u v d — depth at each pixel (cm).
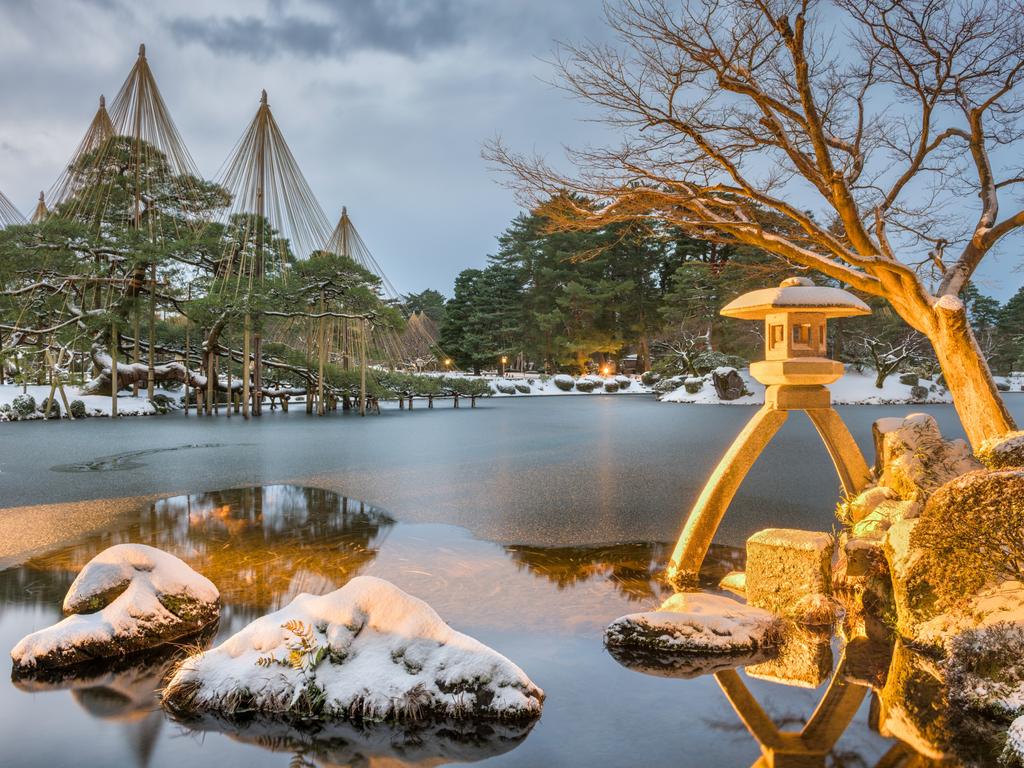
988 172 739
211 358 2831
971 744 289
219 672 335
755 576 462
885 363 4156
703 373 4328
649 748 284
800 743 289
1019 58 706
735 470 527
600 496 920
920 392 3956
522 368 6644
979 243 697
